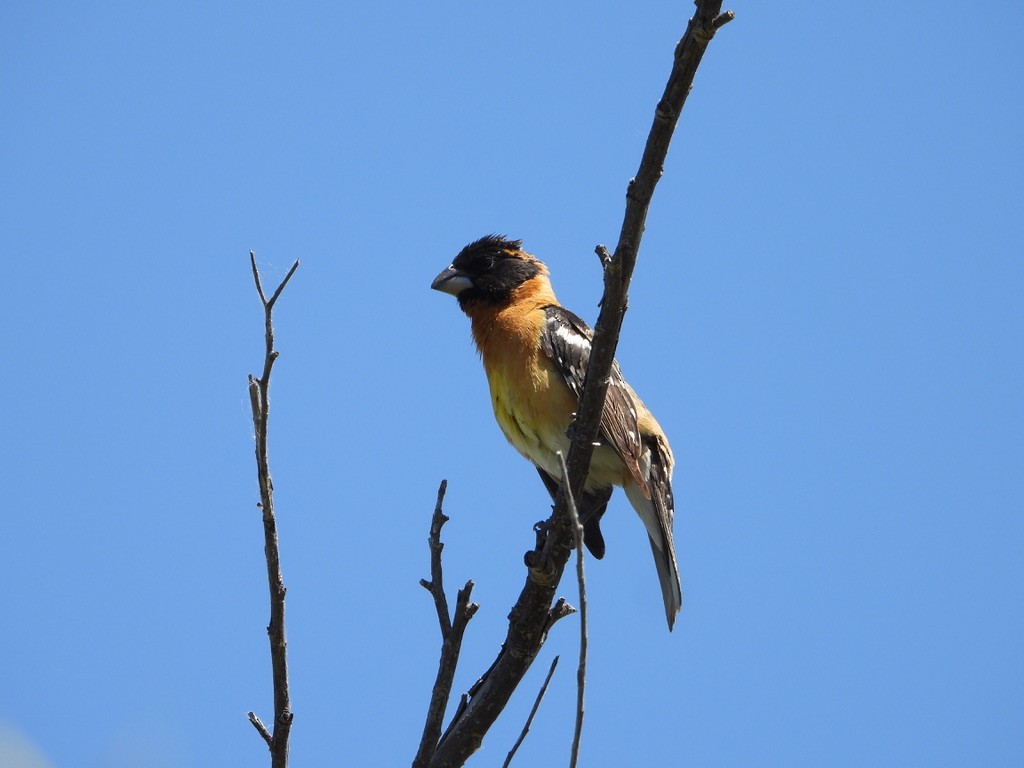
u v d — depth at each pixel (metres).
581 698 5.45
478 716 7.80
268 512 6.19
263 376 6.17
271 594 6.21
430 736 6.72
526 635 7.84
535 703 6.61
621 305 7.43
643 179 6.95
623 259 7.21
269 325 6.15
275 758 6.19
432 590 7.14
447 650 6.77
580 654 5.48
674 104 6.67
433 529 7.30
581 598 5.46
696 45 6.47
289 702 6.24
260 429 6.16
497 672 7.93
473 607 6.78
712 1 6.34
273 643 6.22
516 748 6.52
